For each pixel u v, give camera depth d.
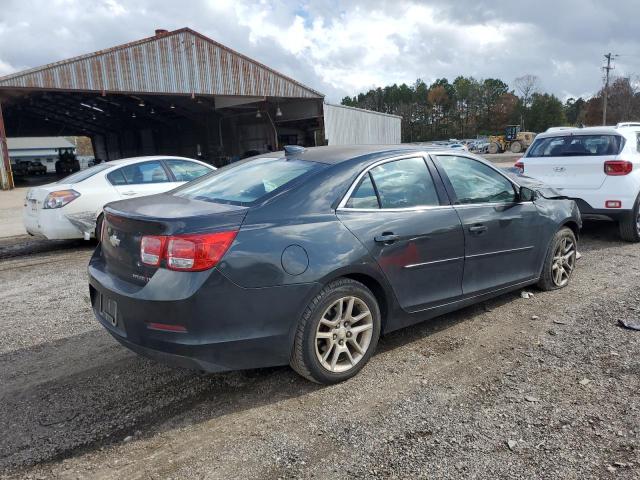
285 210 3.09
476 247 3.98
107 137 57.44
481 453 2.54
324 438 2.70
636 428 2.71
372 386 3.24
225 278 2.77
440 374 3.38
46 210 7.50
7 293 5.69
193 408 3.06
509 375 3.33
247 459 2.55
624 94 67.75
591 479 2.32
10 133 50.56
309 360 3.09
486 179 4.28
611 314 4.36
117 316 3.03
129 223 2.98
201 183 3.93
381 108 114.81
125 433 2.82
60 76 21.98
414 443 2.63
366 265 3.25
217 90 26.20
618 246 6.99
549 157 7.43
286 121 34.31
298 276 2.96
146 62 23.98
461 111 108.00
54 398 3.23
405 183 3.68
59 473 2.48
